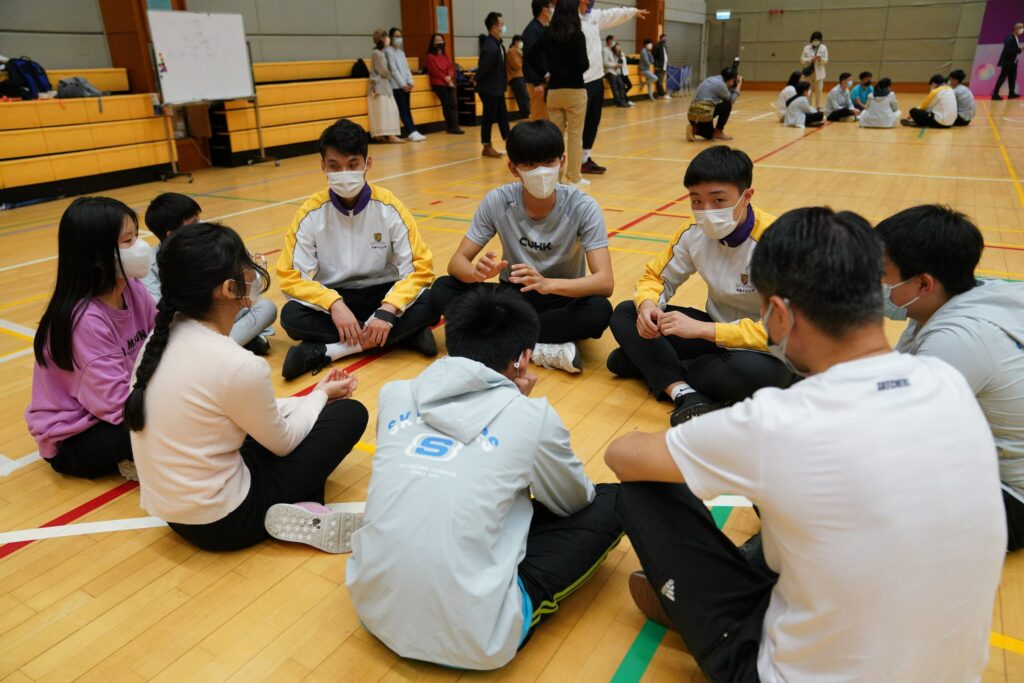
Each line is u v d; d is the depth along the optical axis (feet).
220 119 27.53
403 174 25.05
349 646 5.06
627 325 8.43
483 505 4.36
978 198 19.21
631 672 4.79
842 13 61.41
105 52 25.66
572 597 5.52
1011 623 5.04
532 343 5.08
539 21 22.62
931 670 3.30
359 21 35.22
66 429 6.75
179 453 5.38
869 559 3.14
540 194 8.77
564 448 4.89
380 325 9.32
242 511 5.83
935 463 3.10
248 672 4.83
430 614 4.31
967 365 5.05
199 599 5.54
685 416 7.47
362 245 9.74
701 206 7.41
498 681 4.71
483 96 28.60
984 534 3.15
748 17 66.03
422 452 4.57
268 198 21.75
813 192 20.52
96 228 6.22
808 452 3.19
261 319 9.80
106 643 5.11
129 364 6.95
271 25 30.99
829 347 3.38
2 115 20.48
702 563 4.22
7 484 7.17
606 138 34.22
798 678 3.57
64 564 5.97
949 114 35.91
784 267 3.33
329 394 6.75
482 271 9.03
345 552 6.09
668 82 61.93
